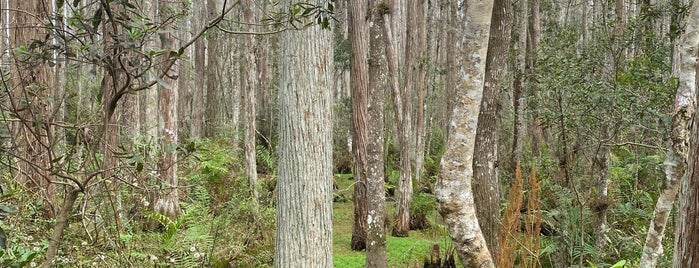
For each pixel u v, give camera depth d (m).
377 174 8.48
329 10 3.54
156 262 6.24
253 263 7.79
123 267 5.27
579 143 7.95
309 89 5.70
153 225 7.80
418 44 16.52
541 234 8.40
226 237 8.23
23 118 2.86
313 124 5.75
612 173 9.87
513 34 15.22
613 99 6.81
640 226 8.08
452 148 4.45
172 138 10.02
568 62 7.99
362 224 10.71
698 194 1.89
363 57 10.07
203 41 22.27
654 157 9.05
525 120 14.66
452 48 18.17
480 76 4.43
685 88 4.60
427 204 12.74
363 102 10.26
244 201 9.73
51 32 2.63
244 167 13.01
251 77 12.33
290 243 5.78
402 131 12.25
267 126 22.11
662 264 6.31
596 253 6.91
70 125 2.98
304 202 5.75
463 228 4.37
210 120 24.02
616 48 9.16
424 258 9.41
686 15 8.52
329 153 5.95
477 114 4.47
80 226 4.76
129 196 5.52
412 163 18.62
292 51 5.68
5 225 4.21
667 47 8.90
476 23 4.41
